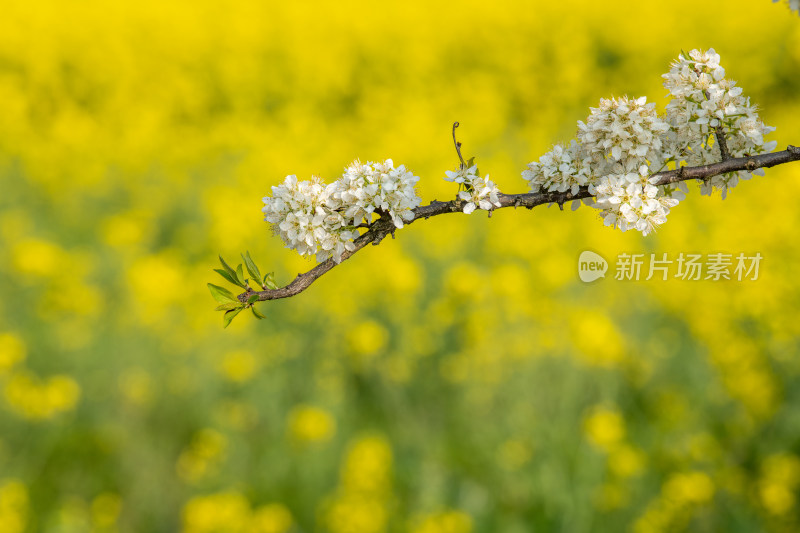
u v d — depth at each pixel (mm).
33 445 3797
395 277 4621
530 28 10469
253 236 5668
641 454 3584
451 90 9211
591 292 4570
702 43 9430
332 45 10164
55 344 4344
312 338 4711
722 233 4859
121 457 3789
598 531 3355
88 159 7375
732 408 4043
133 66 9852
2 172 6988
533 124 8594
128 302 4836
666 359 4332
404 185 1385
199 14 10836
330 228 1371
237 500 3154
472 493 3520
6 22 9859
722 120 1481
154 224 6277
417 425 4082
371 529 3100
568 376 3975
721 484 3455
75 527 3344
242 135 8023
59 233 6125
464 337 4508
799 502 3420
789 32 8812
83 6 10789
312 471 3686
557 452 3572
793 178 5148
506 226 5457
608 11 10391
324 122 8945
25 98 8906
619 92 9125
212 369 4250
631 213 1431
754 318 4379
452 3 10781
